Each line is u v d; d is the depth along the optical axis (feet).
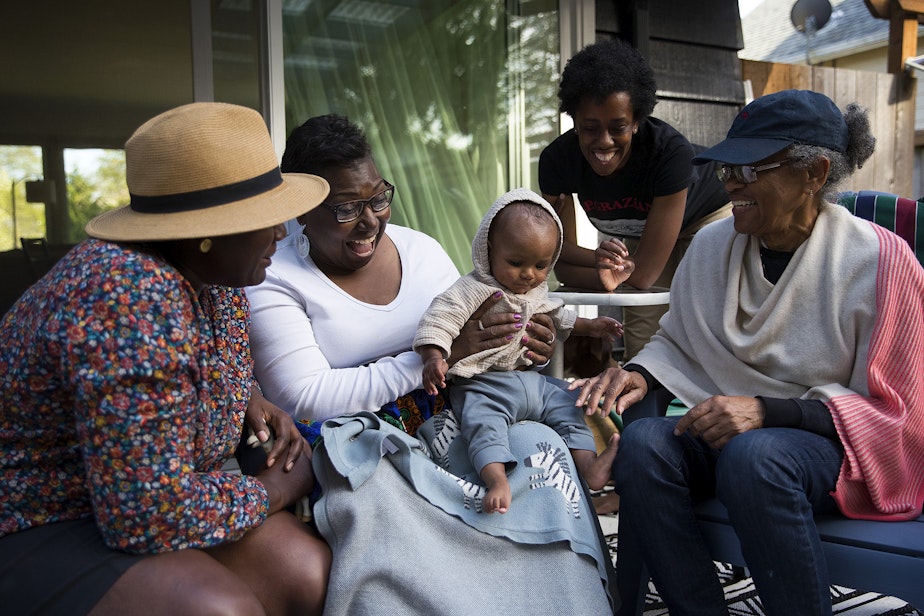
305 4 12.77
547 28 14.62
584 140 9.91
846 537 5.78
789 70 20.58
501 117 14.49
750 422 6.02
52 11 11.35
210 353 5.30
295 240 6.95
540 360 7.06
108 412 4.46
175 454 4.70
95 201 11.88
